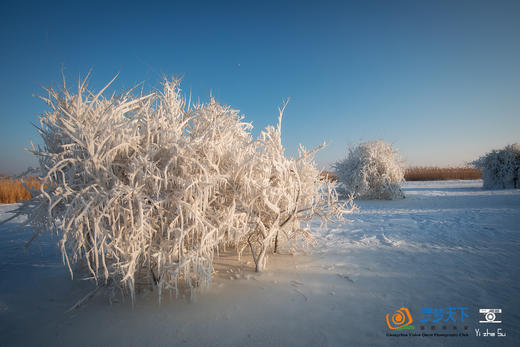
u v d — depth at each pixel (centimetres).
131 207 224
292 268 346
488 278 303
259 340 198
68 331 213
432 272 325
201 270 260
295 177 336
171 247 247
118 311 241
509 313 230
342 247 443
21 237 546
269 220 338
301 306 248
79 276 312
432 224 614
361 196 1165
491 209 794
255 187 287
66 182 243
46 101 279
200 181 241
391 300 257
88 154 242
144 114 275
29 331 213
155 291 273
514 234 492
